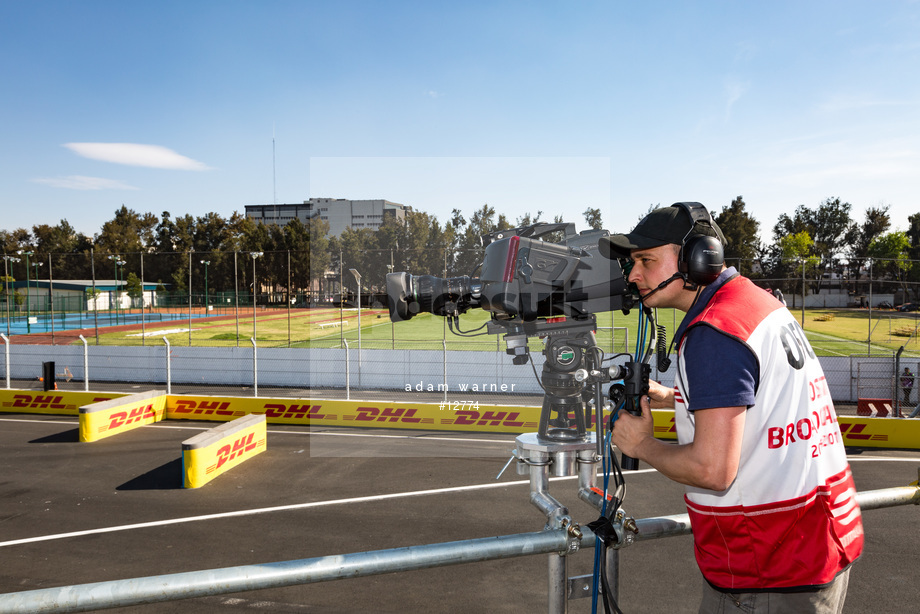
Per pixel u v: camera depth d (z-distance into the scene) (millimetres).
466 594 4688
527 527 6160
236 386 16547
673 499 6738
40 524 6324
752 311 1149
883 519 6227
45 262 65562
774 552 1180
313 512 6637
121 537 5934
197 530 6113
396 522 6305
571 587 1322
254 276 28812
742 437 1094
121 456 9141
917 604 4484
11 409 12656
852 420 9711
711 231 1250
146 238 95062
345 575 1159
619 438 1251
